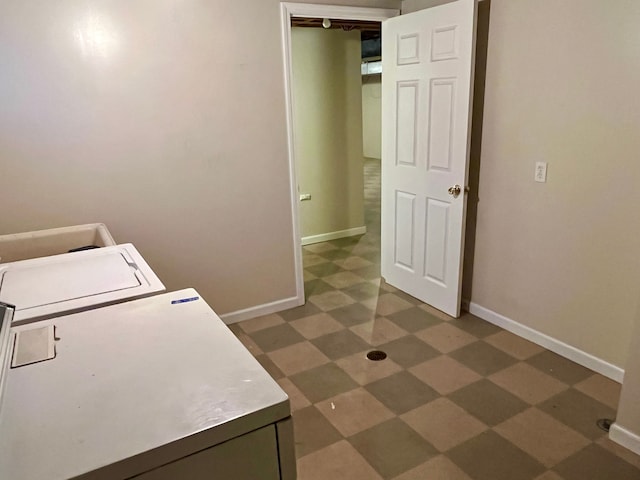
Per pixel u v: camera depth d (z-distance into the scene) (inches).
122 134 101.7
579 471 73.4
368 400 92.6
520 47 100.4
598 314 96.1
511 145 106.9
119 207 105.1
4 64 88.3
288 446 37.1
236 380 38.0
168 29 101.7
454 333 117.3
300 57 176.2
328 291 146.6
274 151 121.3
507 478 72.7
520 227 108.8
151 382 37.7
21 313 49.5
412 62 121.9
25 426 32.7
